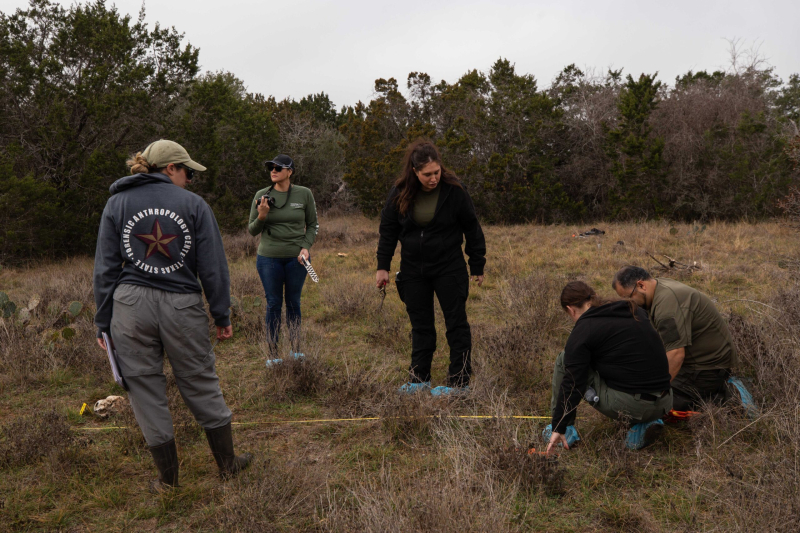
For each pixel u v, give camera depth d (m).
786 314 4.17
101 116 11.09
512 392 3.71
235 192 17.58
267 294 4.48
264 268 4.43
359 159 19.53
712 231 11.51
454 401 3.43
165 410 2.55
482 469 2.61
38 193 10.41
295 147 21.98
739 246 9.16
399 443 3.06
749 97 17.23
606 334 2.77
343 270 9.13
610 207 16.72
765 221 13.97
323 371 4.05
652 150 15.20
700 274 7.15
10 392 4.00
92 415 3.58
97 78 11.54
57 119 11.00
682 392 3.22
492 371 3.87
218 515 2.35
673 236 10.88
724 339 3.16
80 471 2.77
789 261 7.06
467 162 17.72
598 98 18.52
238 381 4.16
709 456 2.70
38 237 10.80
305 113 24.62
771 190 14.30
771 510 2.11
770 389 3.17
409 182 3.54
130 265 2.45
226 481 2.65
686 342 3.07
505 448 2.65
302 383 3.84
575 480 2.61
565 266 8.42
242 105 19.23
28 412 3.67
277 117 22.94
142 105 11.96
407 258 3.72
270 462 2.77
